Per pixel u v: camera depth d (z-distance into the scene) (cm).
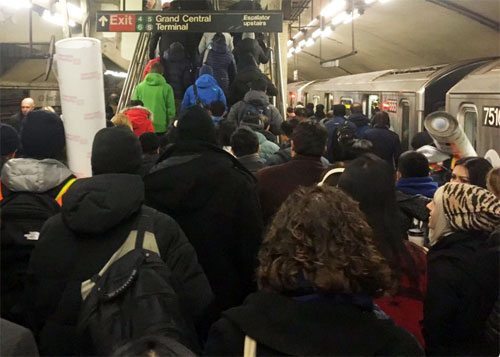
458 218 245
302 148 323
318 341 130
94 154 218
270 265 141
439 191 257
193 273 220
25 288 218
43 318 209
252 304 140
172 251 217
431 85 1127
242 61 774
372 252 138
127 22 657
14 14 1034
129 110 550
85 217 204
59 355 196
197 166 268
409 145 1188
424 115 1138
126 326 183
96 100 298
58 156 288
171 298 192
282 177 321
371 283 137
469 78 926
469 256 235
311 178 319
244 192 273
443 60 1906
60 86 298
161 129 668
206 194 268
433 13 1513
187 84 771
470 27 1470
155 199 270
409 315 222
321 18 1686
